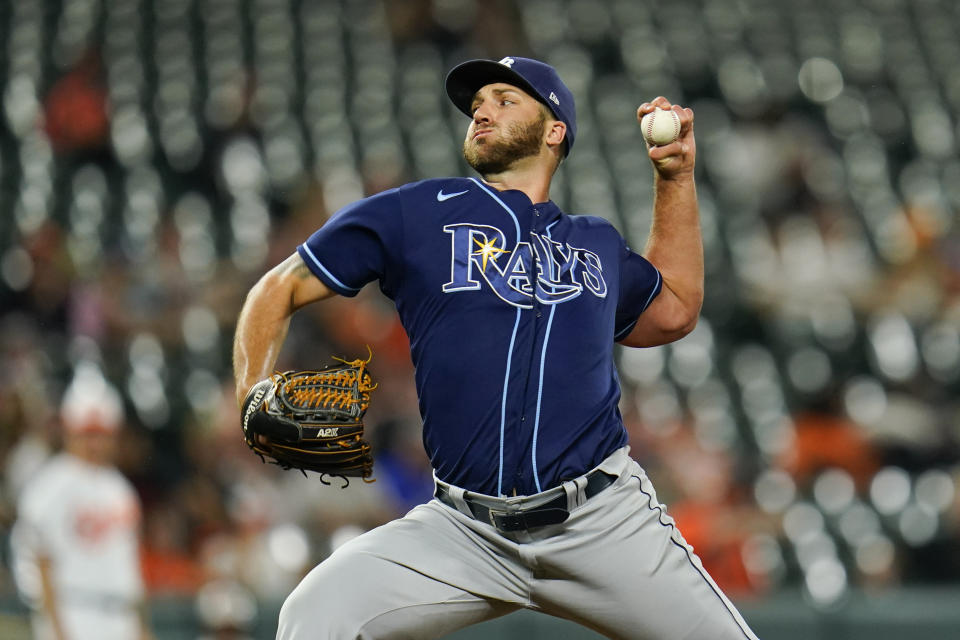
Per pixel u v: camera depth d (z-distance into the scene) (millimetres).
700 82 52000
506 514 10531
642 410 33219
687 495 29734
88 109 41906
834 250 42375
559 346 10703
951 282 41031
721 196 44719
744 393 36094
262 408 10539
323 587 10422
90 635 19891
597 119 48125
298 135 43719
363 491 27031
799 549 28359
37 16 48781
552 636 22734
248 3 50594
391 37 50844
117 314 33438
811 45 55531
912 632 22531
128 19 49000
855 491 32156
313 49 49094
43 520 19875
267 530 25844
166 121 43188
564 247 11117
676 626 10828
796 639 22594
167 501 27719
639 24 55062
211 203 40625
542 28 53406
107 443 20469
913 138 50594
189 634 22344
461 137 45219
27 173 40312
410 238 10852
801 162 46469
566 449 10586
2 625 22109
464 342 10602
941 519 29875
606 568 10664
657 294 12086
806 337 38688
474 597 10773
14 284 33719
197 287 35125
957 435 34938
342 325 33969
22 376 29719
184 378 32406
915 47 57094
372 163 42281
